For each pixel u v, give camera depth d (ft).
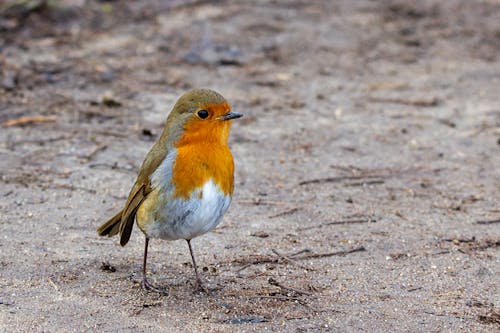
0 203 35.17
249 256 31.14
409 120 48.11
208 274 29.60
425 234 33.63
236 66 55.83
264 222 34.55
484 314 26.86
